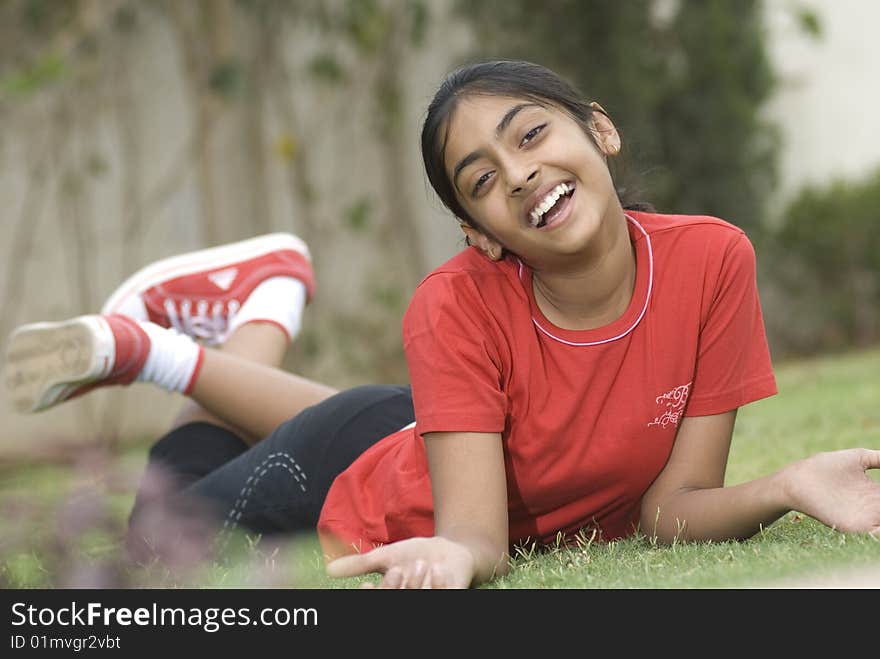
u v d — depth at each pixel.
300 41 20.39
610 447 5.53
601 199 5.20
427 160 5.41
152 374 7.32
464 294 5.45
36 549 3.41
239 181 19.64
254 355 8.19
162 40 18.97
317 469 6.43
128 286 8.44
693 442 5.70
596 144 5.38
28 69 16.72
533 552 5.72
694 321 5.50
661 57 22.03
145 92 18.81
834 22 24.48
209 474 7.04
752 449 8.94
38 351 7.38
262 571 5.13
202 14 18.97
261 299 8.46
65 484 3.39
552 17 21.25
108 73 18.48
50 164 18.03
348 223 20.39
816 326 23.22
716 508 5.41
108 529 3.44
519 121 5.13
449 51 21.62
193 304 8.42
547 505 5.73
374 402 6.62
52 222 18.00
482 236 5.46
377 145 21.06
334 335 20.20
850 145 24.44
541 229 5.15
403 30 21.05
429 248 21.48
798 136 24.28
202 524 5.75
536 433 5.50
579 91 5.54
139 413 18.34
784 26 24.34
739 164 22.16
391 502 5.86
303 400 7.44
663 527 5.67
